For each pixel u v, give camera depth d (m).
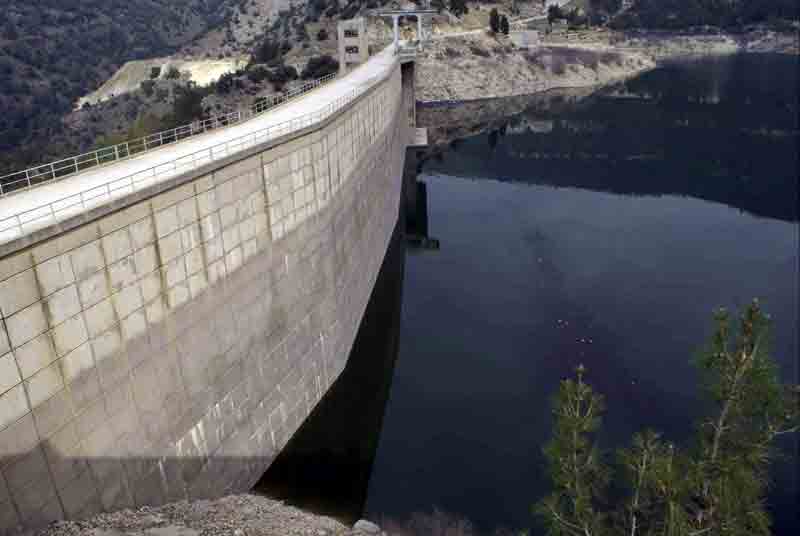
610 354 50.38
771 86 180.12
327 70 134.00
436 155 120.06
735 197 91.50
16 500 20.56
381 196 68.31
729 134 126.81
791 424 16.62
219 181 29.52
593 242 75.69
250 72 141.00
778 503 33.69
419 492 35.56
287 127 40.41
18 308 20.23
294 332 37.88
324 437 40.06
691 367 48.22
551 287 63.34
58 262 21.52
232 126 42.59
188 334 28.28
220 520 26.19
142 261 25.25
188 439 28.59
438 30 199.50
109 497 24.30
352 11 195.50
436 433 40.78
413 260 71.38
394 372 47.91
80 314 22.56
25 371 20.62
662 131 131.75
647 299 60.16
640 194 94.06
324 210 40.88
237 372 32.12
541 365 49.00
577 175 104.81
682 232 78.50
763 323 16.69
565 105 167.12
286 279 36.44
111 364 24.09
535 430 41.12
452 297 61.25
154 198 25.58
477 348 51.50
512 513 34.03
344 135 46.44
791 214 83.75
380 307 58.47
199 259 28.61
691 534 15.87
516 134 135.25
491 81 186.25
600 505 30.78
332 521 27.94
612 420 42.03
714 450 17.09
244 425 33.00
